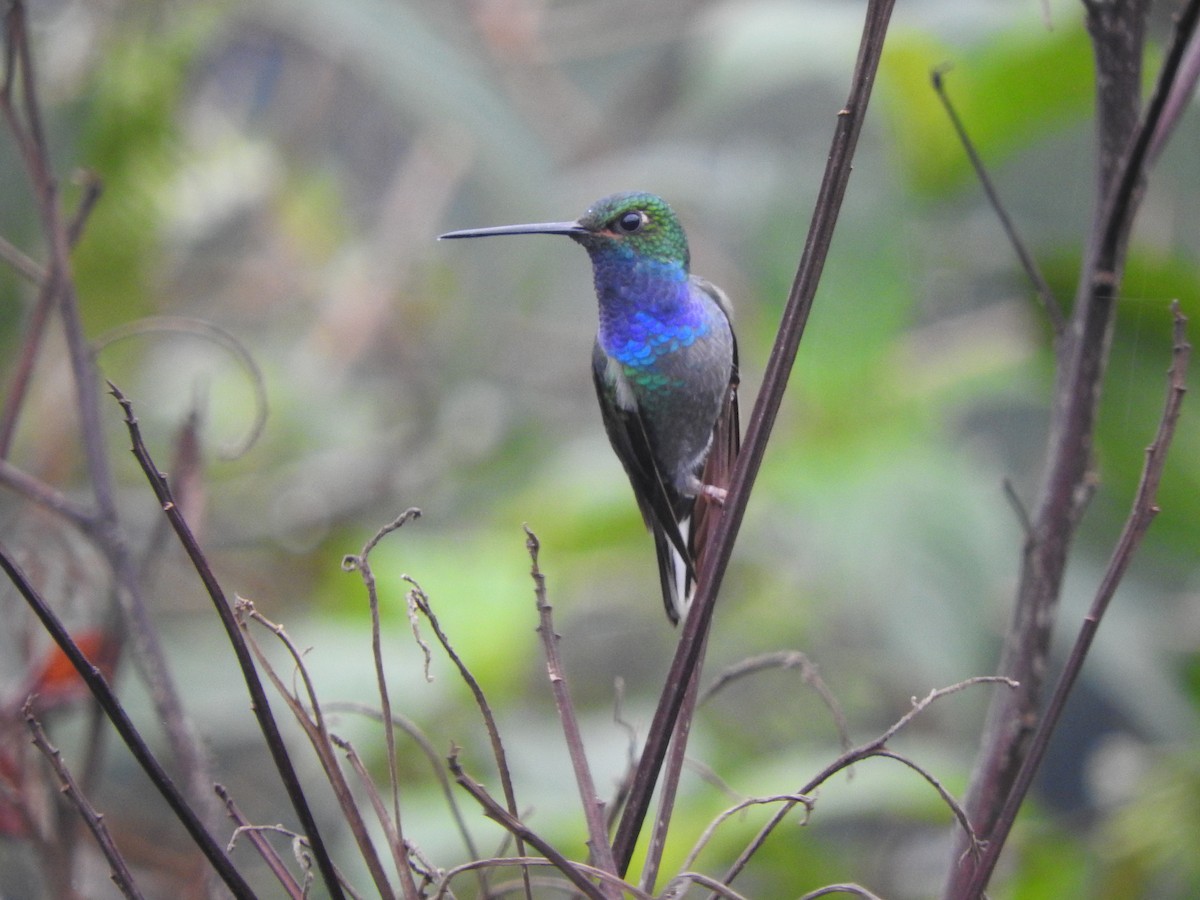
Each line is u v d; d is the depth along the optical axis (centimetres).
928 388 1098
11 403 602
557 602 1100
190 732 557
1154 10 984
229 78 1642
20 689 579
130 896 409
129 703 934
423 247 1619
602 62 1733
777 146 1360
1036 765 439
